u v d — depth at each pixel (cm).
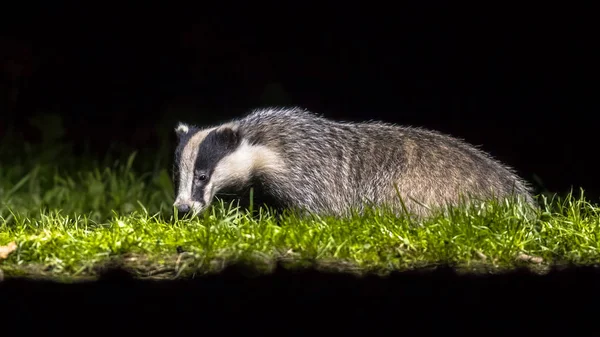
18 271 1090
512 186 1401
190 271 1077
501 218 1189
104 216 1678
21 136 2358
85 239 1147
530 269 1102
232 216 1191
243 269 1077
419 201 1369
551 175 2233
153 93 2562
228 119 2506
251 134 1411
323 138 1430
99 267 1086
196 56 2592
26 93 2544
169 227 1202
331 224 1186
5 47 2572
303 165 1402
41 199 1766
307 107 2544
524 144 2388
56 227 1225
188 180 1344
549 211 1272
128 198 1761
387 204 1355
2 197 1769
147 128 2519
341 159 1421
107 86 2570
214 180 1351
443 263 1101
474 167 1401
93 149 2428
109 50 2592
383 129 1463
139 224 1198
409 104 2522
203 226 1167
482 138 2434
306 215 1349
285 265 1084
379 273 1089
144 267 1085
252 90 2564
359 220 1204
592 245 1160
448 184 1376
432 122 2491
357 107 2538
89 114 2534
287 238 1123
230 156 1365
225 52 2589
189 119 2478
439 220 1193
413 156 1409
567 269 1102
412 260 1105
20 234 1184
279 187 1391
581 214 1277
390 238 1138
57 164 2041
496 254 1116
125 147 2328
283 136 1416
